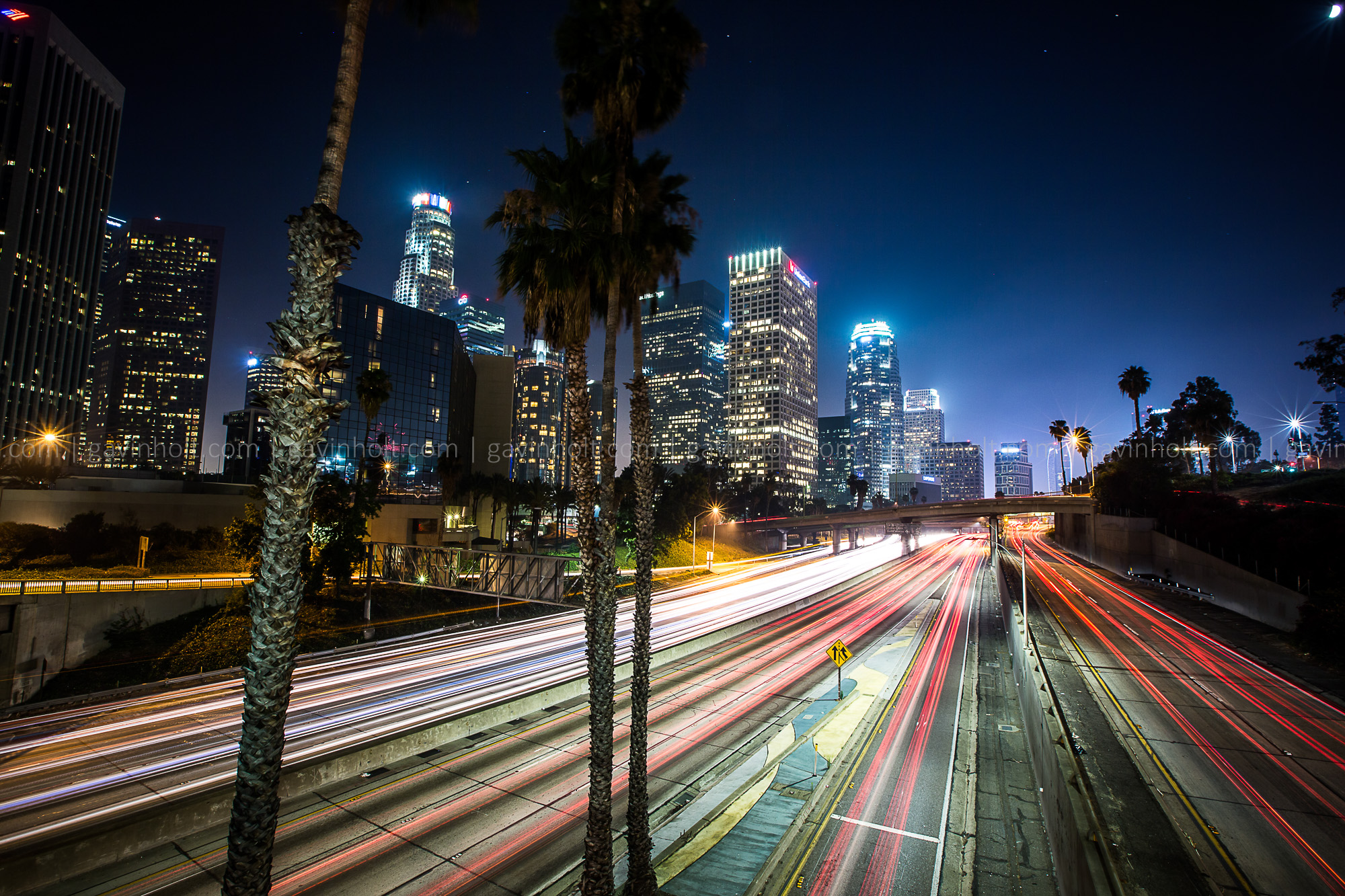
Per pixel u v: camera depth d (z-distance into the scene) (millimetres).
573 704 24656
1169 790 14961
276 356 6184
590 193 12391
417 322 109750
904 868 13680
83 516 47344
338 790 16531
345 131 6605
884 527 158750
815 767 19188
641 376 13703
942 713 24859
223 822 14555
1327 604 30156
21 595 30062
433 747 19766
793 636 41062
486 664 30797
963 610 52531
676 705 25188
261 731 5832
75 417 122438
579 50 12500
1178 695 22969
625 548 73750
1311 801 14469
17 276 109875
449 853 13461
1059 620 39188
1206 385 94625
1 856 11531
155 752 19219
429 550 46750
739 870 13461
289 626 6043
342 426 98375
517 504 91312
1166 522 59688
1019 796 17438
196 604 37656
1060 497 87688
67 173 120562
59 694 28047
